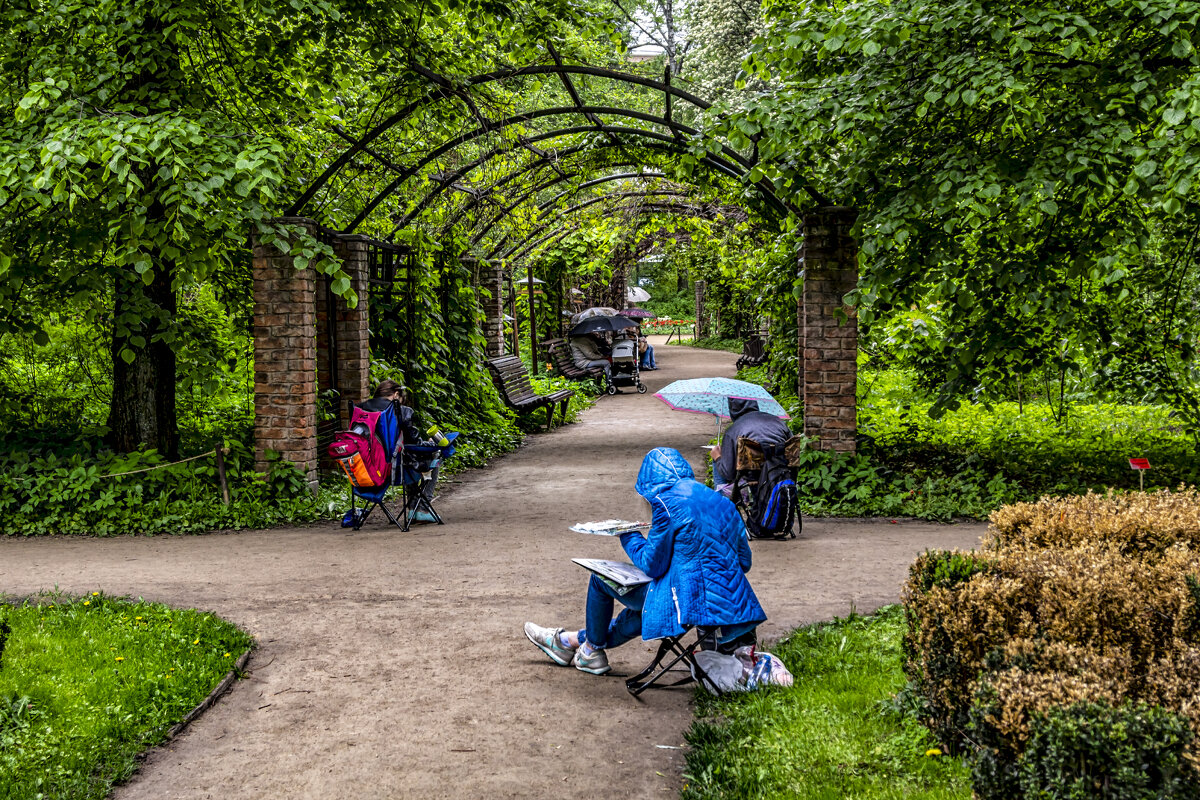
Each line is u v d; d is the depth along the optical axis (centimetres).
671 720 446
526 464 1352
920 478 1023
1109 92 772
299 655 540
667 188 1664
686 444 1528
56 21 889
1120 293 864
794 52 840
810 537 834
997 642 361
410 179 1323
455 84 1040
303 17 958
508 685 492
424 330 1398
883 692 439
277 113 1108
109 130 766
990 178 755
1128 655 328
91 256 922
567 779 387
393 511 996
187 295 1321
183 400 1275
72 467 952
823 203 1038
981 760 305
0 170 769
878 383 1812
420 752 414
